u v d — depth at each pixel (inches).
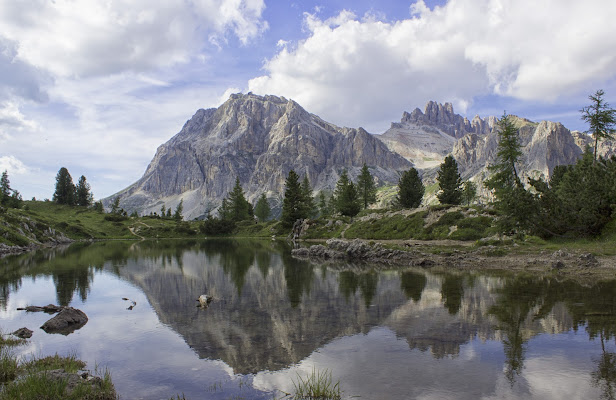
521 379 391.5
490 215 2593.5
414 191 4392.2
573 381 381.4
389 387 384.2
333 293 973.8
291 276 1342.3
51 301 960.3
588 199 1717.5
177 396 386.6
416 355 479.8
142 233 5940.0
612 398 341.4
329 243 2513.5
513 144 2432.3
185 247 3341.5
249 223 6131.9
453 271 1344.7
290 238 4335.6
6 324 737.6
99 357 521.7
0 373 442.3
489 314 677.3
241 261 1958.7
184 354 522.0
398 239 2871.6
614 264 1195.9
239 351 526.9
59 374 415.2
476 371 418.0
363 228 3459.6
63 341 604.1
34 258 2285.9
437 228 2723.9
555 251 1517.0
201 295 934.4
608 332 540.4
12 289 1152.8
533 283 995.3
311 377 422.0
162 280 1294.3
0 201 5260.8
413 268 1502.2
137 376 446.6
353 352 502.3
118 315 785.6
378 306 794.2
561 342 504.1
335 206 6058.1
